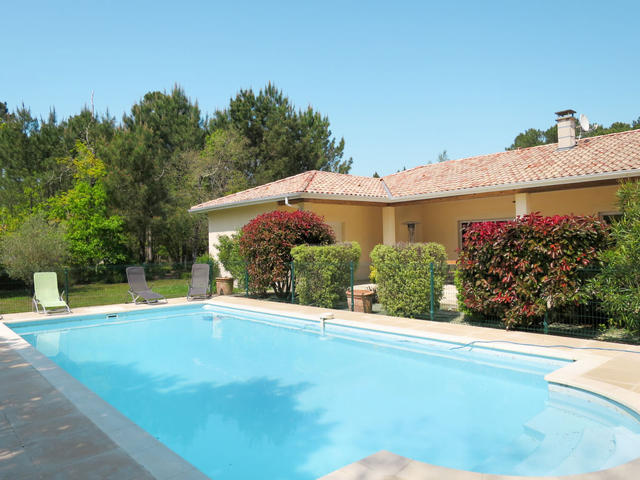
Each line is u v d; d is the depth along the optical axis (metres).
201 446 4.36
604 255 7.23
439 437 4.40
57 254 15.56
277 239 12.79
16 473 3.24
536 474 3.61
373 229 18.19
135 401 5.65
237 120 32.19
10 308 13.30
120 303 14.05
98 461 3.43
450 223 17.91
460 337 7.59
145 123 26.12
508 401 5.36
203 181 28.41
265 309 11.53
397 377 6.41
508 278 7.91
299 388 6.03
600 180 11.72
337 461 4.00
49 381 5.71
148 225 22.25
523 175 13.41
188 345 8.77
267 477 3.74
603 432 4.40
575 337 7.76
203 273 14.59
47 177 21.59
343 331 9.34
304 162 30.92
